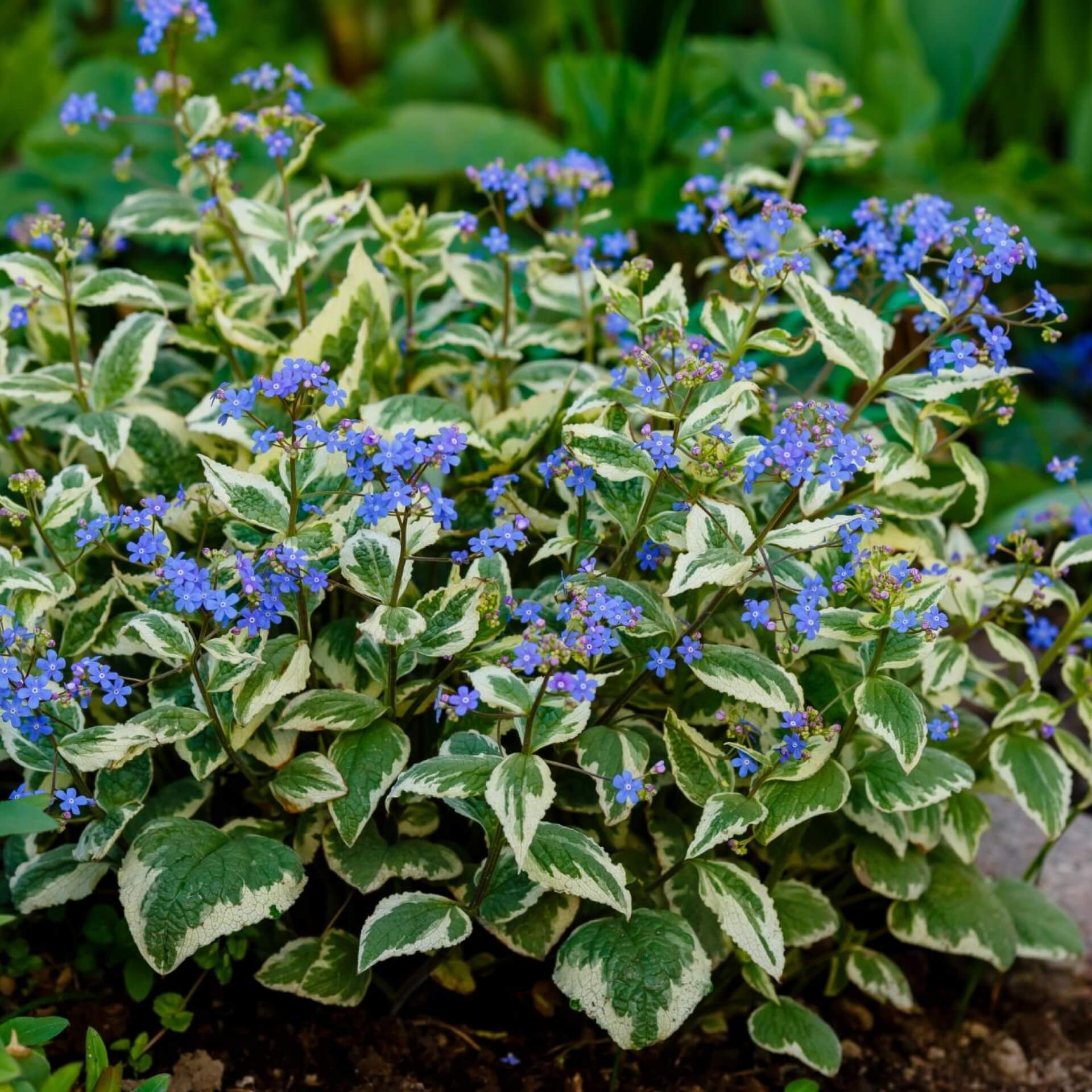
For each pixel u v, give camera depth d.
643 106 2.03
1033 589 1.37
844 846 1.40
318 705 1.27
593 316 1.49
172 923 1.23
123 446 1.34
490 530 1.25
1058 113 2.45
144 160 1.97
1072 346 2.24
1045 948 1.42
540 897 1.31
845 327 1.31
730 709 1.31
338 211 1.41
